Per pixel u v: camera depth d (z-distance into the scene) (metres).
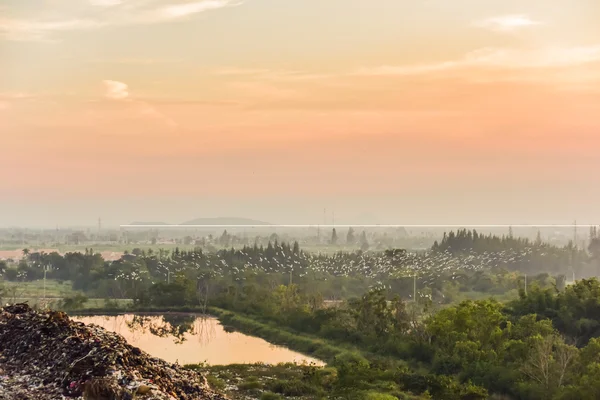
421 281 155.50
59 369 28.02
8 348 30.91
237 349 90.06
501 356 66.81
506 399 59.19
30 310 36.16
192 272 165.25
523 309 85.12
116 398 24.80
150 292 140.25
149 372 28.94
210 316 126.62
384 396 52.25
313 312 105.81
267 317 113.50
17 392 25.72
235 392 54.78
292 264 192.62
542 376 58.97
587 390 52.94
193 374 32.72
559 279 163.38
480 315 74.81
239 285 157.62
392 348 81.00
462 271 172.25
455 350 70.38
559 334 76.06
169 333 105.62
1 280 197.88
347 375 58.94
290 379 60.59
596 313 81.44
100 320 121.56
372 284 160.88
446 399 56.22
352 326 93.19
